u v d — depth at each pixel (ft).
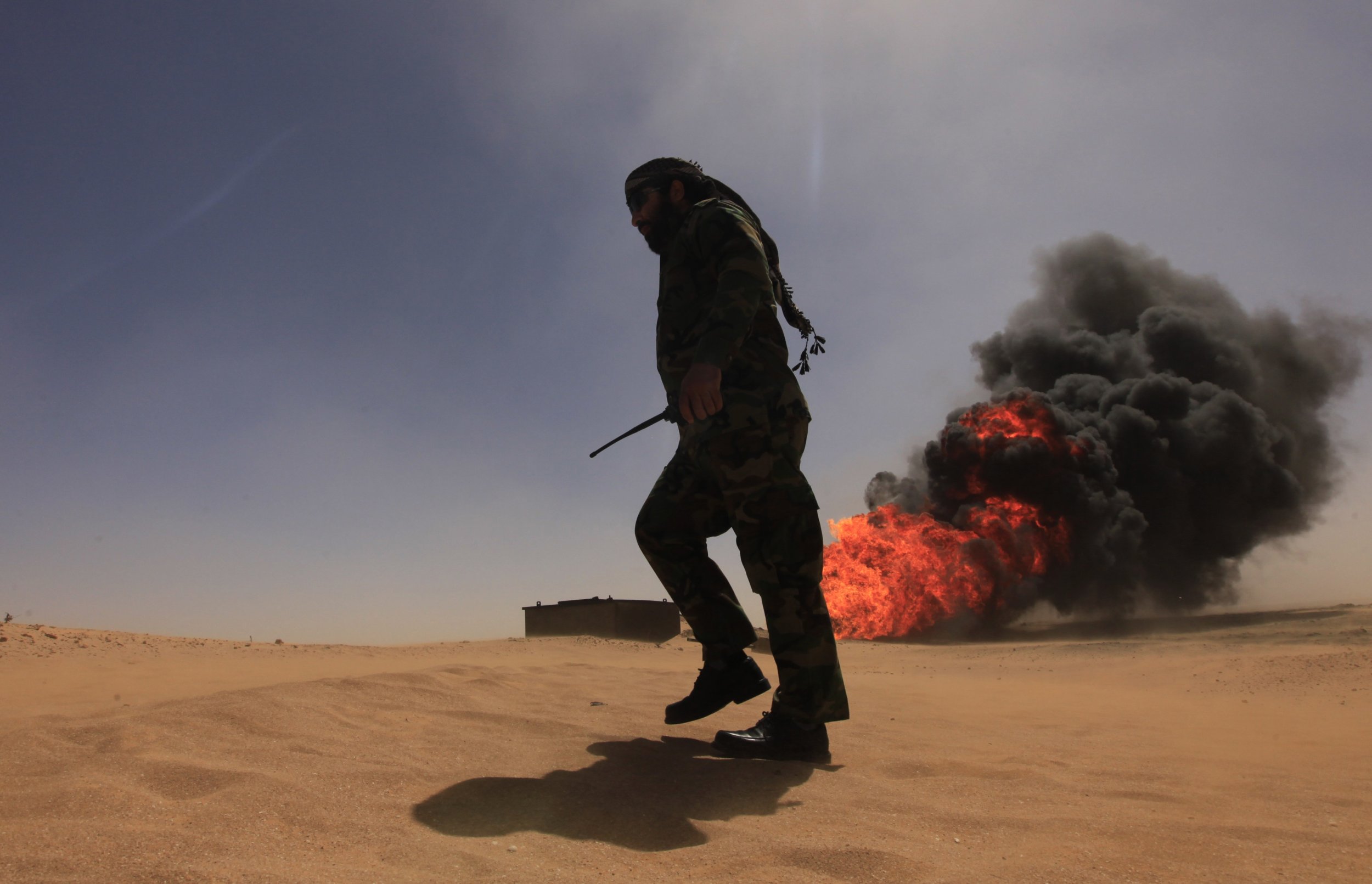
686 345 8.39
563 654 37.32
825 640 8.29
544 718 9.64
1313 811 6.61
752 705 13.80
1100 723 13.60
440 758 7.34
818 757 8.30
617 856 4.88
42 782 5.71
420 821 5.43
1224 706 18.57
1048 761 9.07
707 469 8.25
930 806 6.56
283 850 4.66
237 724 7.89
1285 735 12.25
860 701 16.11
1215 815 6.41
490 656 33.73
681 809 6.02
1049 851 5.25
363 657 29.17
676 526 8.80
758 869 4.65
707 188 9.09
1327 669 26.23
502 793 6.14
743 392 8.04
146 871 4.07
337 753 7.23
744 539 8.17
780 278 9.41
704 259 8.35
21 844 4.39
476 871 4.48
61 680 15.37
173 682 15.11
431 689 11.35
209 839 4.68
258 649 28.43
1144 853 5.23
